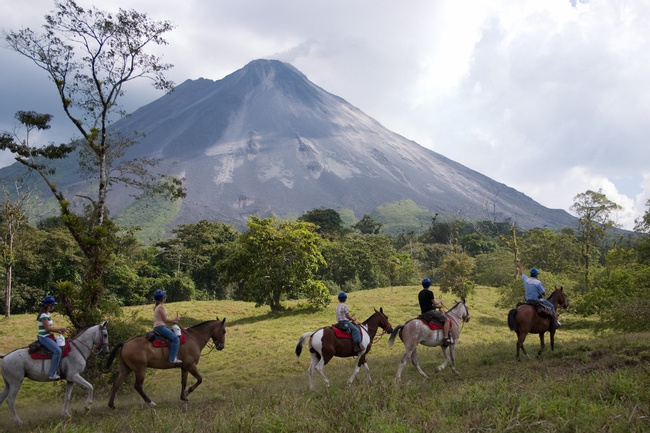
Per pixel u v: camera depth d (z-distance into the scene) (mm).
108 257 19469
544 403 7973
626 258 34469
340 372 17062
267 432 8070
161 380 21141
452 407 8641
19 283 54000
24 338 33312
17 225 43625
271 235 42531
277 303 43500
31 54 19875
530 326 14641
